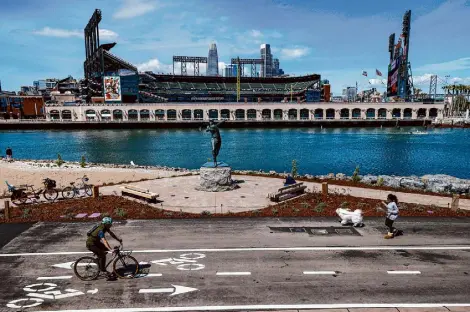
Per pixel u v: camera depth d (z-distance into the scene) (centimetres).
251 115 16212
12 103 17900
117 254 1096
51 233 1538
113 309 937
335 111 15738
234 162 5697
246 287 1049
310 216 1777
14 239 1461
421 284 1062
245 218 1744
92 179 3422
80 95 19625
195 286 1056
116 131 13225
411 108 15738
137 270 1123
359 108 15675
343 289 1034
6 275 1133
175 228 1595
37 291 1031
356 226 1603
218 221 1698
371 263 1212
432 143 8362
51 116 14975
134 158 6259
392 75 17712
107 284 1073
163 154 6756
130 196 2211
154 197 2009
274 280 1092
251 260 1241
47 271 1160
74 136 11056
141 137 10650
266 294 1009
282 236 1482
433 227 1588
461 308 934
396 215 1423
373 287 1045
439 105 15638
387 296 994
